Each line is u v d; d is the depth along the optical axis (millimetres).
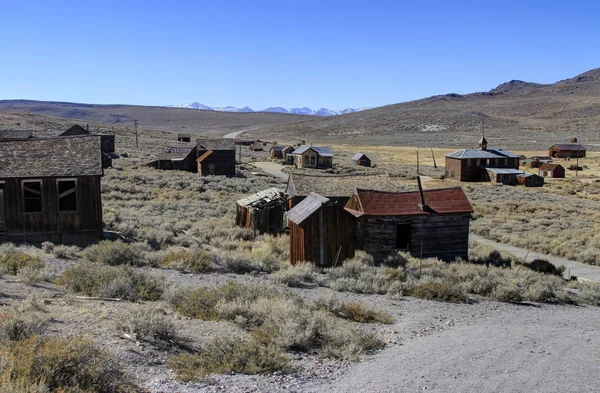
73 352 7613
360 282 18953
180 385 8289
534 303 19750
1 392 6254
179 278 17969
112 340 9797
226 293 14266
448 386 9180
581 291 22094
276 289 16297
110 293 13594
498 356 11320
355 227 24984
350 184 35500
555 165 104250
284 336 11047
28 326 9102
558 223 48625
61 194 25891
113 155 87375
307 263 22562
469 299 19172
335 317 14016
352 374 9625
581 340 13430
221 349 9828
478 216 53031
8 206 25250
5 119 158375
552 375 10117
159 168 79188
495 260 28750
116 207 40906
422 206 26484
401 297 18234
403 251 26156
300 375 9375
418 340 12672
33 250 21906
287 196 35969
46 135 120438
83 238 26219
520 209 58000
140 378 8359
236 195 56156
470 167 94688
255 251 25172
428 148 178750
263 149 162500
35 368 7125
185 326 11688
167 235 27844
